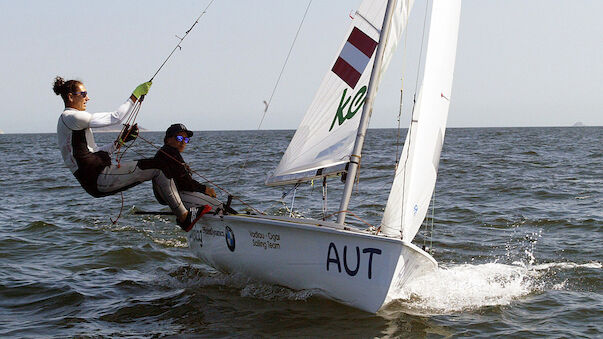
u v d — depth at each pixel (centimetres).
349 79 1412
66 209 2792
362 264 1205
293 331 1156
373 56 1402
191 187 1431
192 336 1139
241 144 11388
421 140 1340
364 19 1413
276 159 6316
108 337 1138
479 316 1265
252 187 3622
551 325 1210
